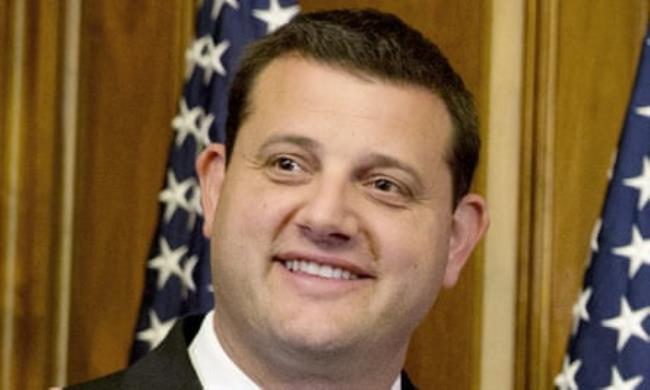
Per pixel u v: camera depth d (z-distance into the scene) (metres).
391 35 3.73
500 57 5.94
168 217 5.65
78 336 5.89
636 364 5.36
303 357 3.63
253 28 5.65
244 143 3.71
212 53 5.67
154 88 5.97
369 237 3.62
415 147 3.67
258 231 3.60
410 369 5.89
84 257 5.92
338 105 3.62
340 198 3.57
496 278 5.89
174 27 5.96
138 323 5.65
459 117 3.83
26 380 5.75
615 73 5.86
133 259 5.94
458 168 3.86
